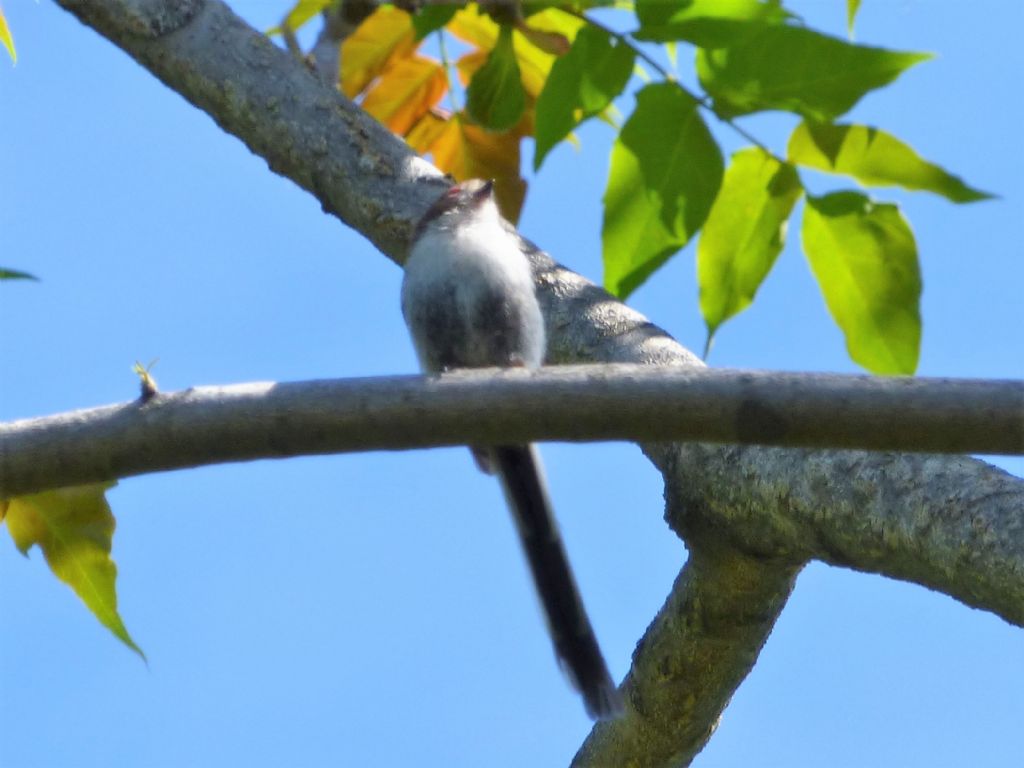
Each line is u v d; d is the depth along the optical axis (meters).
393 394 6.35
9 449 6.46
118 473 6.52
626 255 8.48
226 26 10.09
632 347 8.59
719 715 9.45
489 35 10.45
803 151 8.34
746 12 7.93
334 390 6.39
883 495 6.63
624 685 9.53
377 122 10.08
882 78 7.55
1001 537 6.10
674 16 7.93
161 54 10.05
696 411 6.15
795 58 7.65
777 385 6.09
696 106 7.96
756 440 6.18
